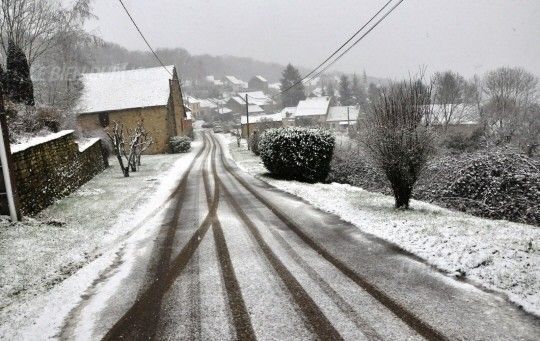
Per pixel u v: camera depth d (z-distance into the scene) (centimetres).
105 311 457
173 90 4628
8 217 889
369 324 396
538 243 588
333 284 500
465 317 400
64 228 872
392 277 514
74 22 2333
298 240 707
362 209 937
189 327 408
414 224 745
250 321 413
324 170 1692
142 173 2089
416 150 900
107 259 652
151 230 842
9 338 407
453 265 530
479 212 1155
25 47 2141
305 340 371
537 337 358
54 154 1286
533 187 1085
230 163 2639
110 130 3909
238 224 849
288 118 7306
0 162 868
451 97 3706
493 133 2791
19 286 547
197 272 566
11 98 1812
